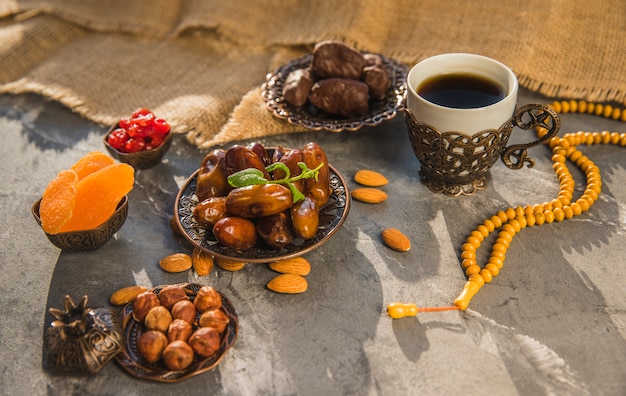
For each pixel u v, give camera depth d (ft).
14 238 1.82
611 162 1.94
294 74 2.05
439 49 2.25
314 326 1.59
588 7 2.18
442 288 1.66
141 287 1.65
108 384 1.51
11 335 1.61
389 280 1.68
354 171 1.95
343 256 1.73
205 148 2.05
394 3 2.33
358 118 1.99
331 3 2.35
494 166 1.94
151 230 1.82
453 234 1.77
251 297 1.65
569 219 1.79
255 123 2.05
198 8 2.46
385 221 1.81
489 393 1.47
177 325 1.51
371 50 2.28
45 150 2.09
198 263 1.69
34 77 2.30
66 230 1.67
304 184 1.68
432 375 1.50
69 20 2.50
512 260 1.71
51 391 1.51
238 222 1.59
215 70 2.33
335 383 1.50
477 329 1.58
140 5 2.52
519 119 1.70
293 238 1.63
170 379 1.48
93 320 1.50
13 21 2.53
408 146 2.02
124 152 1.91
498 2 2.23
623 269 1.68
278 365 1.53
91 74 2.31
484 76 1.81
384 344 1.56
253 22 2.43
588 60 2.15
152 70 2.33
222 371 1.52
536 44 2.17
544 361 1.52
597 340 1.55
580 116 2.09
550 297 1.63
